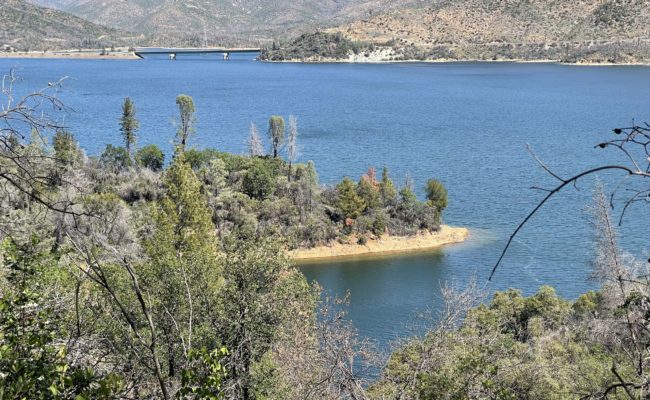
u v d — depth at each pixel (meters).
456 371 12.80
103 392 6.30
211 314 20.08
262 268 21.58
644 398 7.96
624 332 13.41
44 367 6.72
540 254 61.56
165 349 17.92
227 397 15.09
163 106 192.38
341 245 67.25
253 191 73.19
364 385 17.78
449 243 67.81
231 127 157.12
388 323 44.59
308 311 21.09
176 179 42.12
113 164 81.19
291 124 86.00
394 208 72.19
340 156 118.88
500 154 120.31
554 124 163.38
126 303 18.31
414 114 187.25
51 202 6.60
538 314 32.72
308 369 17.00
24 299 7.93
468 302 17.05
